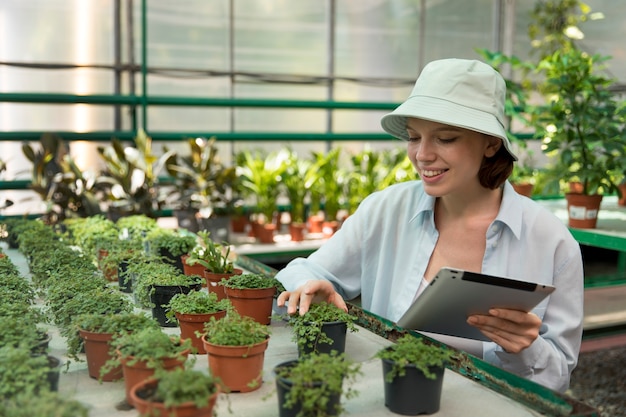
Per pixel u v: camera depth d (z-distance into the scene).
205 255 2.27
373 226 2.22
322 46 7.37
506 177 1.98
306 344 1.71
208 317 1.78
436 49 7.85
